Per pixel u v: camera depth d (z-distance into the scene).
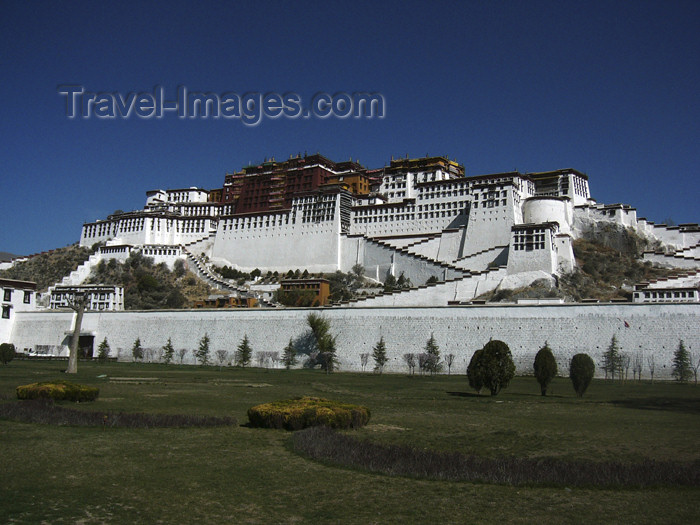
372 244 186.50
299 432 35.69
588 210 186.25
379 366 100.31
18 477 25.89
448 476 27.33
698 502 24.19
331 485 26.06
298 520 21.73
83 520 21.11
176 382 73.56
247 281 198.75
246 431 37.75
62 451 30.86
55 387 47.94
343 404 41.91
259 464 29.30
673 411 50.22
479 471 27.67
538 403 55.75
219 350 117.06
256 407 40.06
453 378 88.19
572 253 158.88
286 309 114.50
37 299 185.88
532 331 91.81
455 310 98.31
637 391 68.06
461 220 188.88
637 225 183.62
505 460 29.53
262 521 21.55
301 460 30.19
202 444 33.50
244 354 112.12
